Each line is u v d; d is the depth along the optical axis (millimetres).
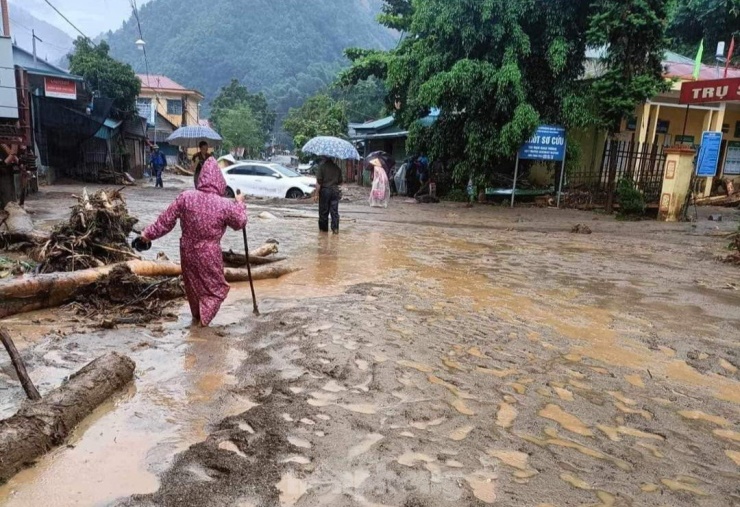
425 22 17609
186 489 2527
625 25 14484
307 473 2682
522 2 16297
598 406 3572
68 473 2646
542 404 3566
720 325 5457
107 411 3277
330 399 3500
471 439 3068
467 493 2562
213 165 4938
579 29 17047
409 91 19172
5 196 11977
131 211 14031
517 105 16672
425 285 6766
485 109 17719
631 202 15086
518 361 4305
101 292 5363
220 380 3750
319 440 2988
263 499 2473
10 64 12133
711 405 3676
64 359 4031
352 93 57750
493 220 14562
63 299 5336
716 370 4297
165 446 2898
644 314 5777
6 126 12023
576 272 7918
